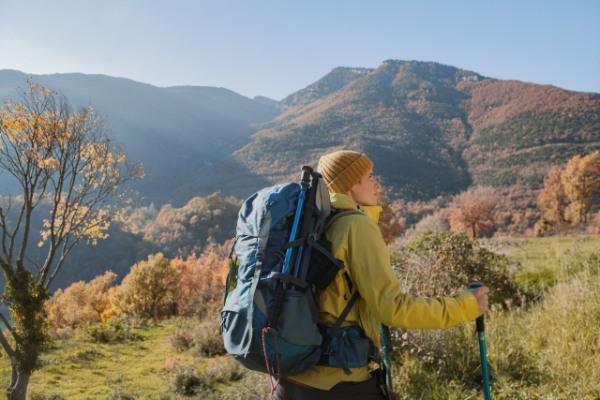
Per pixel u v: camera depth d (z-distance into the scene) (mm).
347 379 1698
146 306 53375
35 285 11414
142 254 120625
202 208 141125
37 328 11367
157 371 14867
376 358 1796
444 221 66375
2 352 16891
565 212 72062
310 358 1634
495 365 4629
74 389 13320
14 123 11477
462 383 4570
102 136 12953
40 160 11836
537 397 3852
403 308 1668
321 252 1705
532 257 12703
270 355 1624
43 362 15094
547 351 4723
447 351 4988
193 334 17719
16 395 11242
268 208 1761
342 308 1722
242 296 1700
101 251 121375
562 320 5098
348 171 2049
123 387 12797
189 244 127562
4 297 11242
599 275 6004
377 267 1705
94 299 71688
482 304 1816
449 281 7426
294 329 1604
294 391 1724
